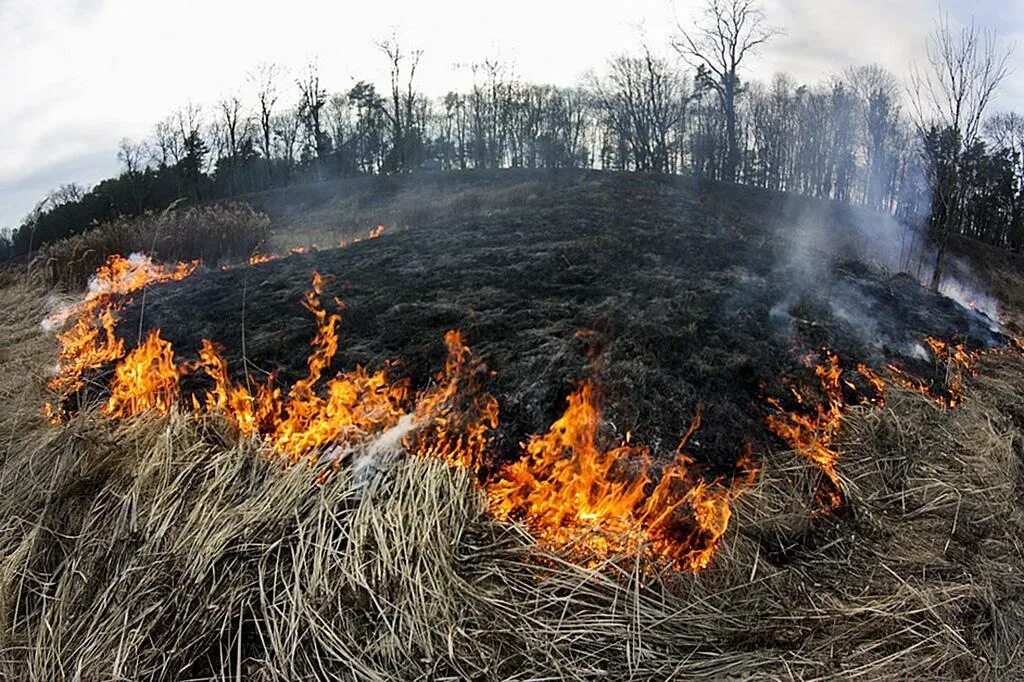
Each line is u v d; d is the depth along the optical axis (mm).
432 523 3326
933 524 3867
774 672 2793
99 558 3215
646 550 3371
